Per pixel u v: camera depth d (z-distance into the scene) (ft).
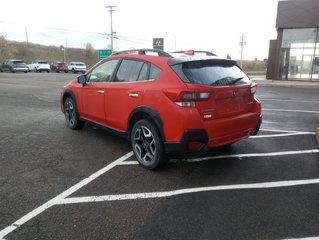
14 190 13.21
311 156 17.83
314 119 28.96
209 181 14.32
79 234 10.18
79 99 21.47
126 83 16.71
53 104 36.78
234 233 10.27
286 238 10.00
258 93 54.03
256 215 11.37
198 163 16.56
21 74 117.80
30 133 22.43
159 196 12.82
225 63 16.03
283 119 28.86
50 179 14.39
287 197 12.77
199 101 13.58
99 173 15.16
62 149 18.74
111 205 12.06
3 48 228.84
